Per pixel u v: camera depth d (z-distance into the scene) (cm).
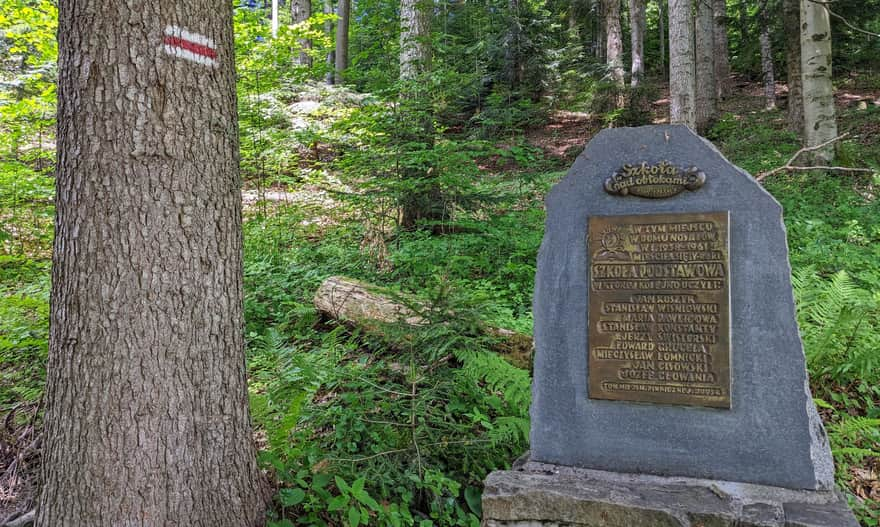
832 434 360
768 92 1825
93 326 246
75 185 247
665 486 271
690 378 282
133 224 247
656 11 3206
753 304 274
